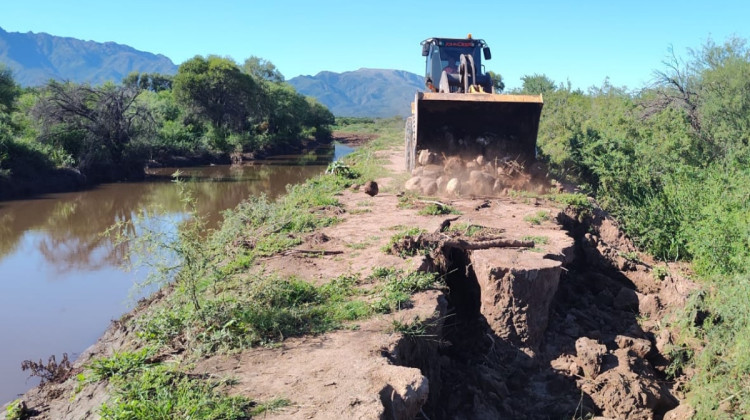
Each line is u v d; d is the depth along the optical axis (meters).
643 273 9.81
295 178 33.41
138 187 28.86
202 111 49.06
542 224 10.14
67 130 30.95
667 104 19.53
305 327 6.33
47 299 12.19
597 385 7.04
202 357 5.73
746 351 6.83
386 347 5.80
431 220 10.52
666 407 7.03
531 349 7.52
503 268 7.62
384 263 8.23
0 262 15.05
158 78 91.62
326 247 9.20
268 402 4.74
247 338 5.99
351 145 69.81
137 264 7.21
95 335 10.30
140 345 6.84
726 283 8.73
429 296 7.12
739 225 10.53
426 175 13.39
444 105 13.27
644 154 14.95
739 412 6.43
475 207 11.48
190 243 7.00
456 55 16.39
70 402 6.12
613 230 11.80
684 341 7.96
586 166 15.60
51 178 27.86
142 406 4.56
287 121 60.84
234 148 46.41
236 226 11.10
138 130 34.22
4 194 25.06
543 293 7.66
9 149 26.48
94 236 18.06
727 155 15.45
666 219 12.24
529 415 6.75
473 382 7.00
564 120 19.58
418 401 5.04
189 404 4.65
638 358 7.53
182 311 6.78
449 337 7.81
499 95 12.98
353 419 4.49
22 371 9.02
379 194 13.61
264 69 71.44
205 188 28.55
